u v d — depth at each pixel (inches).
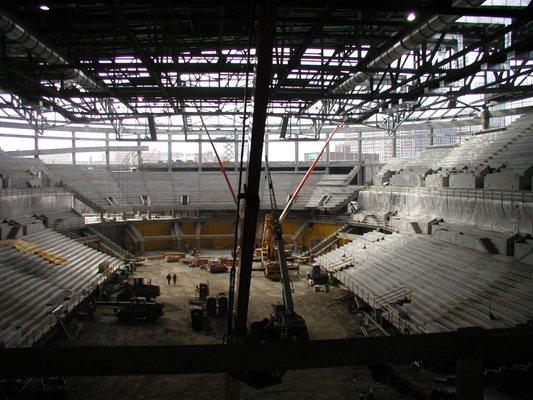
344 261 1600.6
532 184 1187.3
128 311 1120.8
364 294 1205.7
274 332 460.4
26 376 175.8
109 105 1578.5
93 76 1040.8
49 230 1673.2
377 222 1888.5
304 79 1226.0
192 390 773.9
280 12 919.0
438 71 991.0
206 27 1012.5
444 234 1376.7
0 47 952.3
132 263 1787.6
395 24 764.6
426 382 765.3
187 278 1638.8
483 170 1443.2
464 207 1396.4
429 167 1953.7
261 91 412.8
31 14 756.0
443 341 186.2
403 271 1267.2
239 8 816.9
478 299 933.2
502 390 682.8
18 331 840.3
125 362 177.6
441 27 692.1
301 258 1930.4
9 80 1009.5
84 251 1630.2
